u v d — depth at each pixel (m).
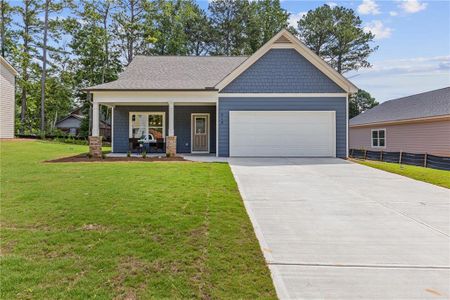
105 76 30.00
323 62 14.63
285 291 3.22
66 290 3.07
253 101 14.84
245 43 38.28
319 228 5.11
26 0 29.83
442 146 18.19
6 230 4.58
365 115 29.67
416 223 5.41
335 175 9.91
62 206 5.68
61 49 32.34
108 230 4.62
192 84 15.52
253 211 5.96
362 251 4.24
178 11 35.41
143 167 10.39
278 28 38.75
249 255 3.97
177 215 5.26
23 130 29.77
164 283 3.25
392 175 10.04
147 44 31.86
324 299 3.09
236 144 14.86
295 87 14.83
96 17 29.64
